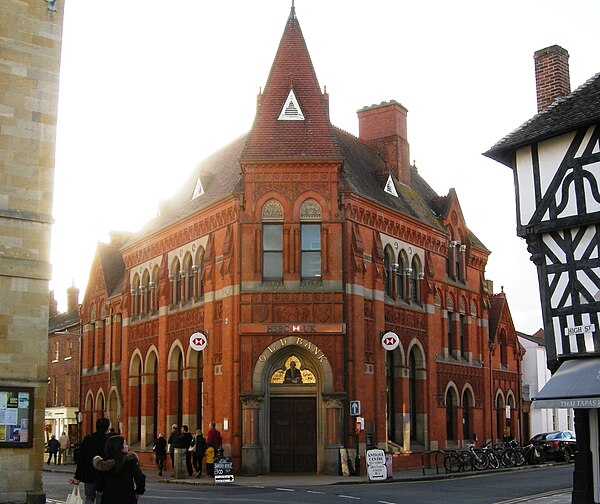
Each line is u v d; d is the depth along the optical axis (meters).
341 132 40.47
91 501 15.48
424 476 31.14
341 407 32.28
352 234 34.00
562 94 24.91
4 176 20.56
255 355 32.59
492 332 49.00
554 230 20.62
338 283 33.16
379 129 43.16
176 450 32.62
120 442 12.76
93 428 49.38
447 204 44.00
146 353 41.47
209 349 34.94
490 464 36.91
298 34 36.81
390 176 39.31
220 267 34.81
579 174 20.22
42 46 21.50
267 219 33.66
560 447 42.34
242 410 32.44
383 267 35.97
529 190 21.17
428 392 38.78
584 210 20.02
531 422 57.12
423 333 39.19
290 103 34.91
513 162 21.70
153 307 41.69
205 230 36.75
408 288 38.56
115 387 45.88
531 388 57.81
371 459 29.48
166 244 40.41
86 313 52.78
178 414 38.44
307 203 33.75
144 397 41.22
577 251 20.20
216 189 38.06
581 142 20.30
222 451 30.09
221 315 34.44
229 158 40.41
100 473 13.00
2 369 19.94
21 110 20.98
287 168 33.84
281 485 27.66
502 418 48.22
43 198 21.00
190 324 37.34
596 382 18.95
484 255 47.19
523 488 25.77
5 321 20.12
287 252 33.31
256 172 33.94
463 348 44.09
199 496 23.27
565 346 20.12
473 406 43.56
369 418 33.69
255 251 33.44
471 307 45.03
